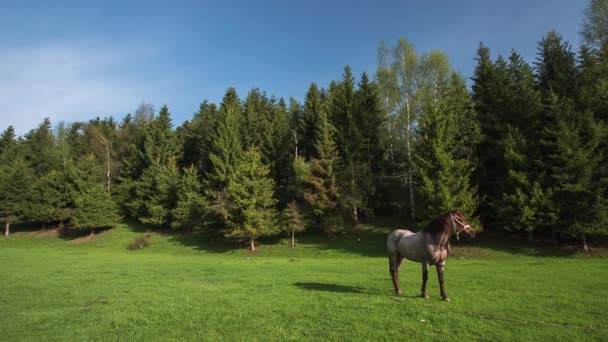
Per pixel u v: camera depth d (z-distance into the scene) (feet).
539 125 116.06
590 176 98.02
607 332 26.61
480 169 125.90
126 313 34.81
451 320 29.30
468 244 115.96
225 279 58.08
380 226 149.48
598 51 115.55
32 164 261.03
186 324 30.55
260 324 29.78
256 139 193.67
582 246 103.86
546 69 127.95
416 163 123.54
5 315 35.68
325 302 36.50
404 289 44.16
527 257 98.37
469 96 142.10
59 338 28.27
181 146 236.22
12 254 128.57
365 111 164.86
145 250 154.10
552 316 30.86
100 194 194.39
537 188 103.45
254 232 137.39
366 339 25.79
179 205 176.04
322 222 143.02
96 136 252.42
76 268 78.69
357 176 151.74
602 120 101.30
